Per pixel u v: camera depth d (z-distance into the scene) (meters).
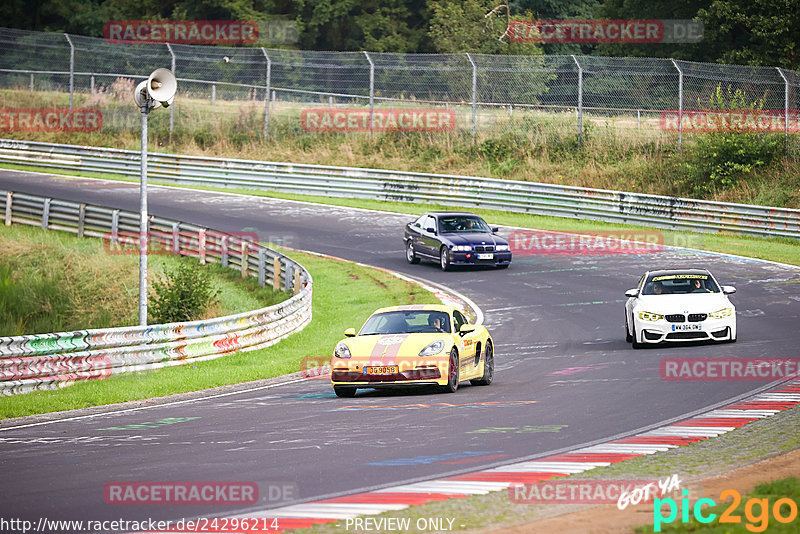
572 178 164.12
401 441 39.34
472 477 32.34
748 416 42.91
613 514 27.00
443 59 190.50
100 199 150.50
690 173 156.75
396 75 191.50
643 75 174.88
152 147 186.25
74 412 53.00
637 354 66.25
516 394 52.31
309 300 93.81
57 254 116.19
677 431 39.94
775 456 34.47
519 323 85.44
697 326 68.06
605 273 110.25
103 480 33.59
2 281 106.62
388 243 132.12
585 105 179.75
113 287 106.50
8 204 132.50
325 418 46.31
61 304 104.56
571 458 35.16
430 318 57.31
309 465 35.09
